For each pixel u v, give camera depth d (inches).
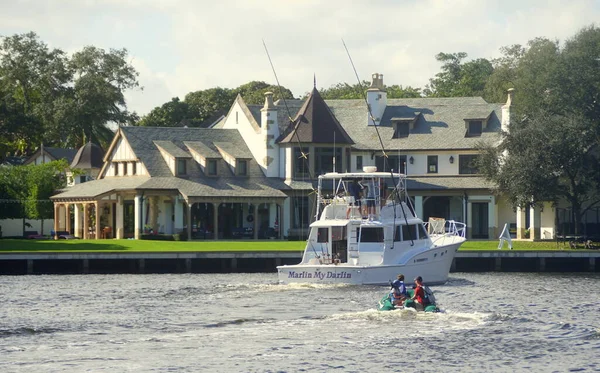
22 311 4852.4
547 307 5034.5
